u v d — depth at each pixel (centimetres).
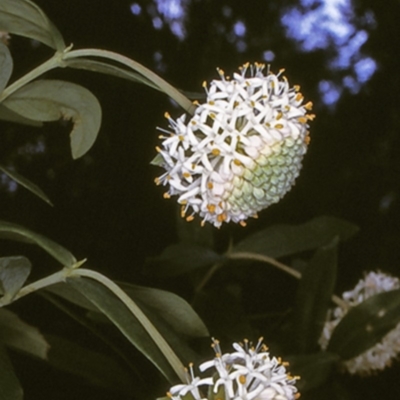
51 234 42
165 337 23
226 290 32
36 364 31
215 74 49
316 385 28
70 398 31
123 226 43
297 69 50
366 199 47
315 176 48
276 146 23
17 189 42
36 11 23
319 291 31
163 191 44
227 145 23
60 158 43
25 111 25
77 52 23
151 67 48
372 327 30
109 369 28
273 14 50
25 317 35
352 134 49
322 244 33
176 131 23
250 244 33
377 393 36
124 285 25
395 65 50
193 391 21
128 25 48
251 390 22
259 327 34
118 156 44
